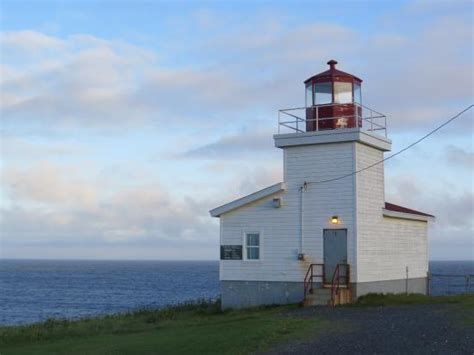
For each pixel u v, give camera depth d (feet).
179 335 72.74
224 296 106.52
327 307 90.89
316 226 100.01
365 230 99.50
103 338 79.46
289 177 103.14
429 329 61.05
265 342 59.62
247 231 105.70
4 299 301.22
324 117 102.06
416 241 119.24
